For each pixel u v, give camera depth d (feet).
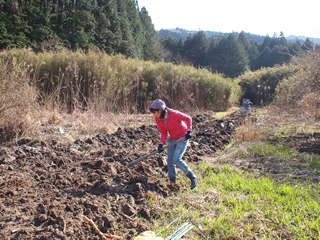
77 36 110.32
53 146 18.89
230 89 51.57
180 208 12.05
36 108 25.41
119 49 139.54
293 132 23.30
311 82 30.81
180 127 13.20
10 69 25.79
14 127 20.45
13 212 11.12
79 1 125.90
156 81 44.01
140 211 11.82
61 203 12.09
